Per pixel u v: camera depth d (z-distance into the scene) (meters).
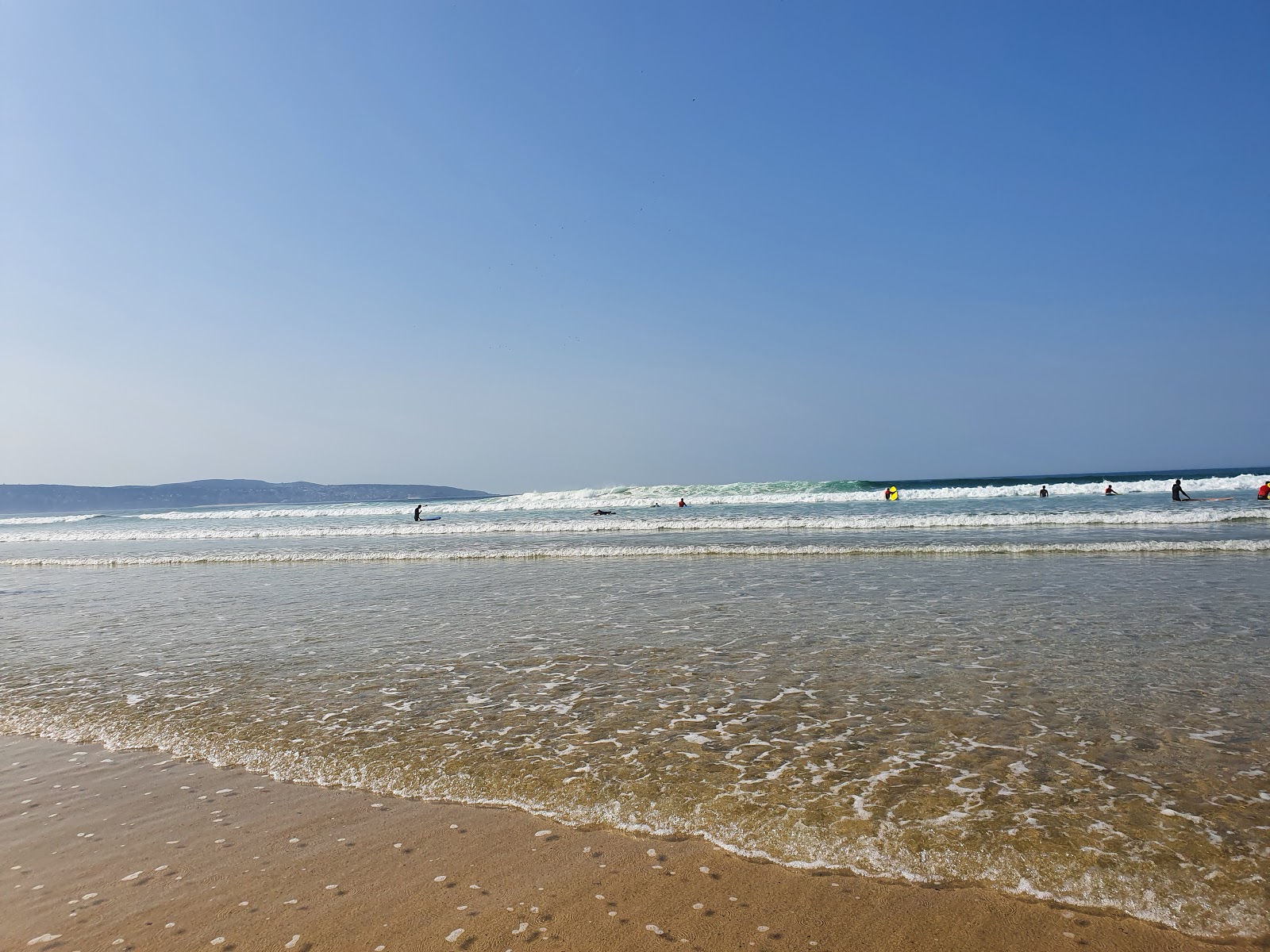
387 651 8.91
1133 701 6.04
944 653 7.89
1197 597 10.85
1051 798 4.25
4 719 6.75
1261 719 5.49
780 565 16.39
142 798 4.87
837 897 3.41
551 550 21.31
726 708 6.21
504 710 6.36
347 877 3.78
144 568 21.20
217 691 7.33
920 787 4.47
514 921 3.32
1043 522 24.22
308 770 5.23
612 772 4.91
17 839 4.34
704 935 3.16
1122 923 3.14
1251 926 3.07
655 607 11.38
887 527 25.25
